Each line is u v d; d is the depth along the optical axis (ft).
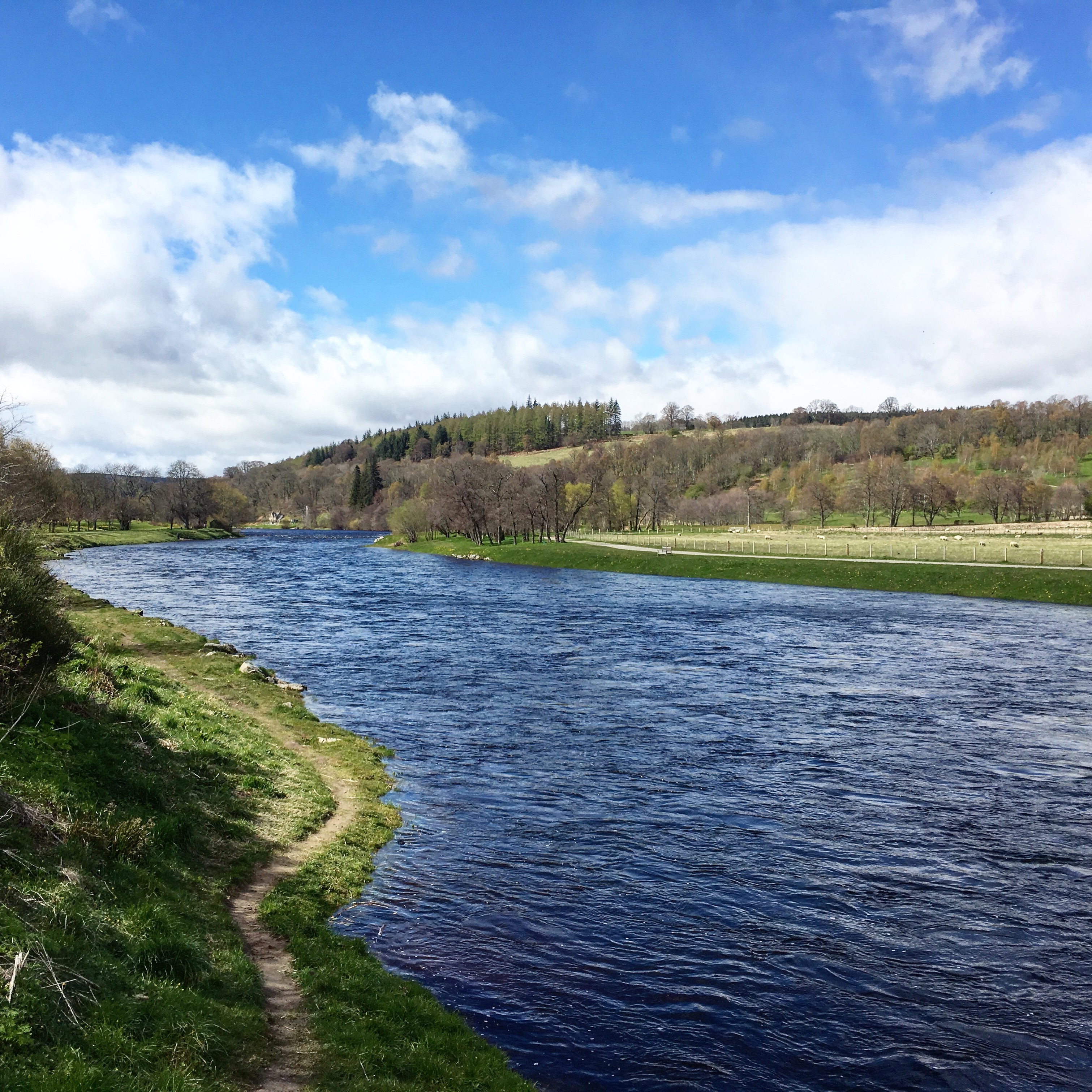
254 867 49.24
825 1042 35.96
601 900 48.78
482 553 383.86
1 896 31.53
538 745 80.64
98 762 48.93
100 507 549.54
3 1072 23.26
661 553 333.42
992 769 73.46
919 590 230.07
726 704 97.60
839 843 57.26
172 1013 29.91
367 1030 33.60
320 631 153.99
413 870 52.54
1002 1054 35.35
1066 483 530.27
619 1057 34.71
